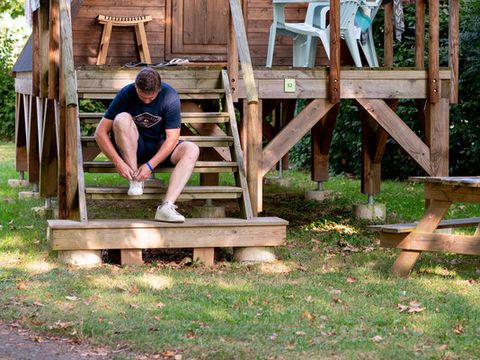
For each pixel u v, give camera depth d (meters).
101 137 7.32
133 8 11.52
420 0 9.23
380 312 5.82
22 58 12.20
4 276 6.74
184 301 6.05
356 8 10.13
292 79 8.82
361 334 5.32
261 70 8.77
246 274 6.96
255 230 7.37
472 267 7.33
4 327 5.46
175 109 7.40
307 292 6.36
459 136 13.58
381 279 6.84
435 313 5.80
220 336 5.26
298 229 9.45
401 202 11.75
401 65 14.12
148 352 4.96
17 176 14.34
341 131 14.84
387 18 10.53
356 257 7.75
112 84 8.59
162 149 7.36
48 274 6.77
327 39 10.26
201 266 7.25
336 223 9.91
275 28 10.58
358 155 14.81
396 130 9.15
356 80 9.02
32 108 11.16
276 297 6.20
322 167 12.08
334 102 8.86
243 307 5.92
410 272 7.05
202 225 7.24
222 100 8.74
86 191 7.34
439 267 7.28
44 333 5.33
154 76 7.24
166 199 7.26
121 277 6.71
